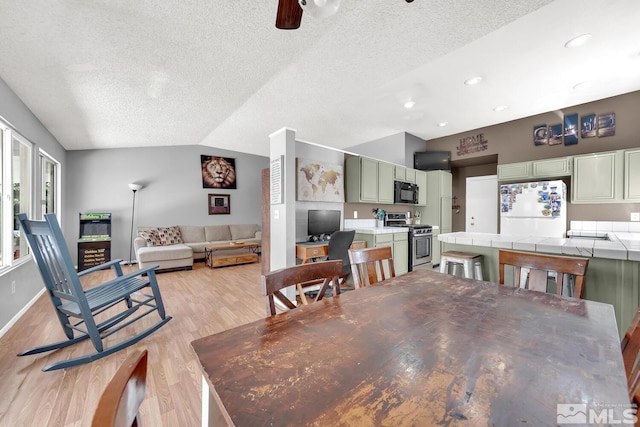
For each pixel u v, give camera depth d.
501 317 1.00
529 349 0.77
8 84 2.64
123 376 0.42
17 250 2.93
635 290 1.70
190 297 3.46
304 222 3.60
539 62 2.93
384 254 1.70
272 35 2.32
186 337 2.37
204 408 0.78
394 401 0.56
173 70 2.82
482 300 1.19
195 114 4.19
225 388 0.61
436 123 4.92
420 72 3.13
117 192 5.67
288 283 1.17
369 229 4.18
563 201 3.90
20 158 3.07
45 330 2.49
